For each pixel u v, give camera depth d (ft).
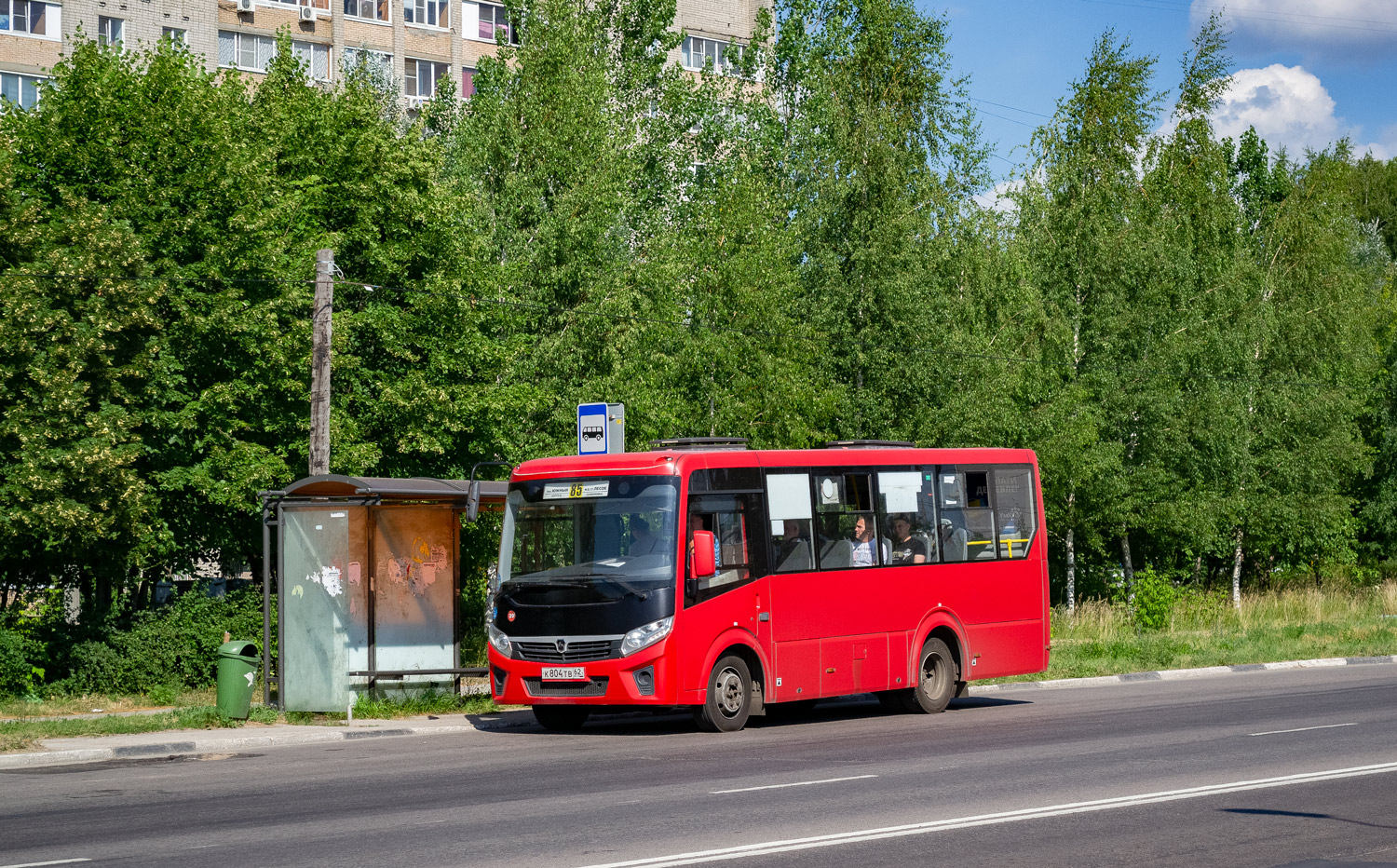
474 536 100.17
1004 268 144.15
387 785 39.81
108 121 85.87
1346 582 170.60
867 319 133.90
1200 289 156.97
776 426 115.65
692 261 116.98
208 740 50.62
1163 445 146.82
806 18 171.12
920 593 63.67
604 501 55.26
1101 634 115.55
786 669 57.47
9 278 71.31
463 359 99.50
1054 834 30.81
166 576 92.84
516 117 118.21
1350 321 165.89
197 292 84.33
